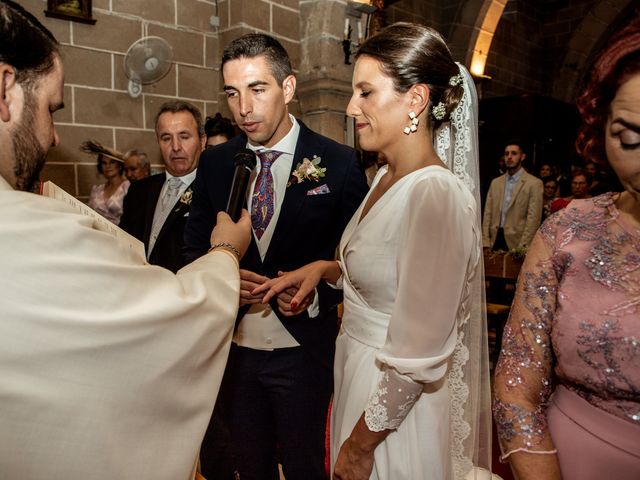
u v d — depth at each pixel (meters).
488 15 7.76
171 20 4.25
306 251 1.82
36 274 0.74
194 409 0.90
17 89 0.83
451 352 1.12
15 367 0.72
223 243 1.19
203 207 1.96
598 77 0.84
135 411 0.81
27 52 0.83
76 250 0.78
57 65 0.88
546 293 0.99
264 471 1.91
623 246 0.90
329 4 4.49
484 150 8.89
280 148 1.86
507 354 1.03
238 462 1.90
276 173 1.86
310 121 4.74
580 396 0.95
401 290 1.11
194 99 4.45
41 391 0.73
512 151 5.75
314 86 4.59
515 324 1.03
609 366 0.88
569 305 0.93
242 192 1.49
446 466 1.25
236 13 4.34
